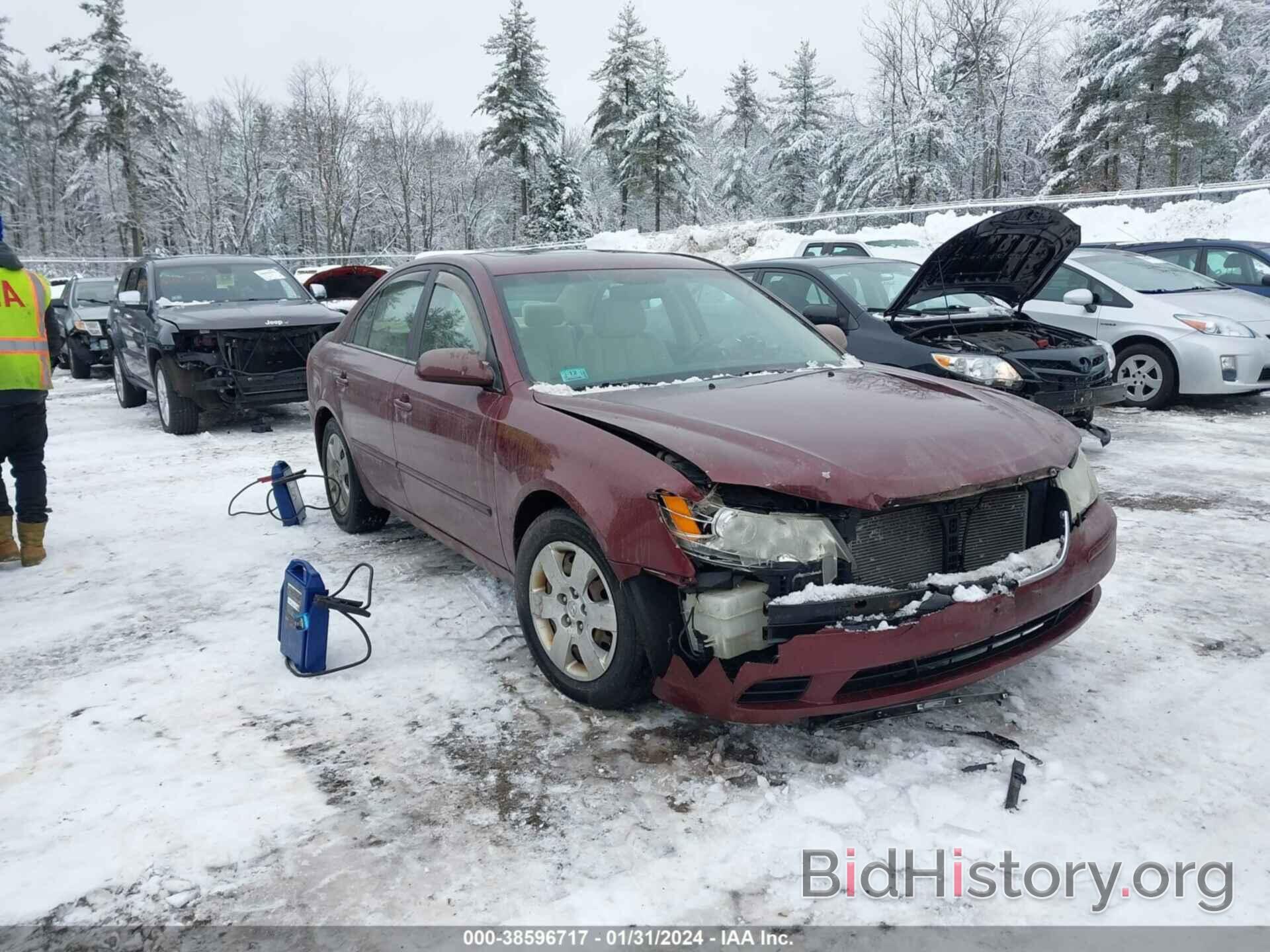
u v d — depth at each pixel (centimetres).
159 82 5766
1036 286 671
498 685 333
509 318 368
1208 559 452
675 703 277
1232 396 977
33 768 284
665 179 5172
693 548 255
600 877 226
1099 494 321
